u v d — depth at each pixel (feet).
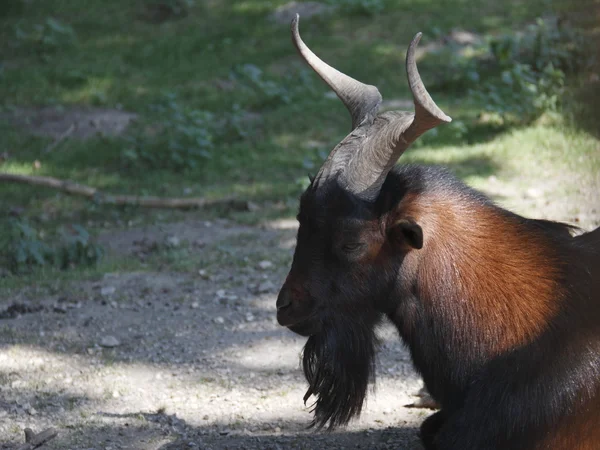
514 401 27.76
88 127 89.30
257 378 42.47
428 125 26.37
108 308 51.29
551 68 86.84
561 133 79.51
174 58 111.14
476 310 28.91
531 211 63.41
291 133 87.15
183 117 85.05
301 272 29.01
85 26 124.06
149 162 80.53
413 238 27.91
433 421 32.71
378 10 120.78
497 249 29.22
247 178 76.28
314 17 121.39
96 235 63.77
